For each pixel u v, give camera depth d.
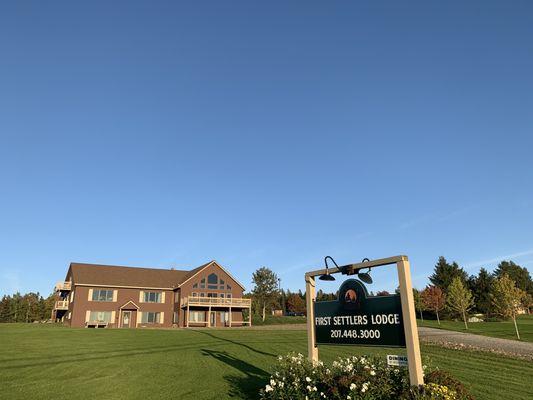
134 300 49.81
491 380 12.69
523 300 53.75
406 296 7.53
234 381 12.62
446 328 38.47
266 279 64.50
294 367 8.74
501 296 35.19
